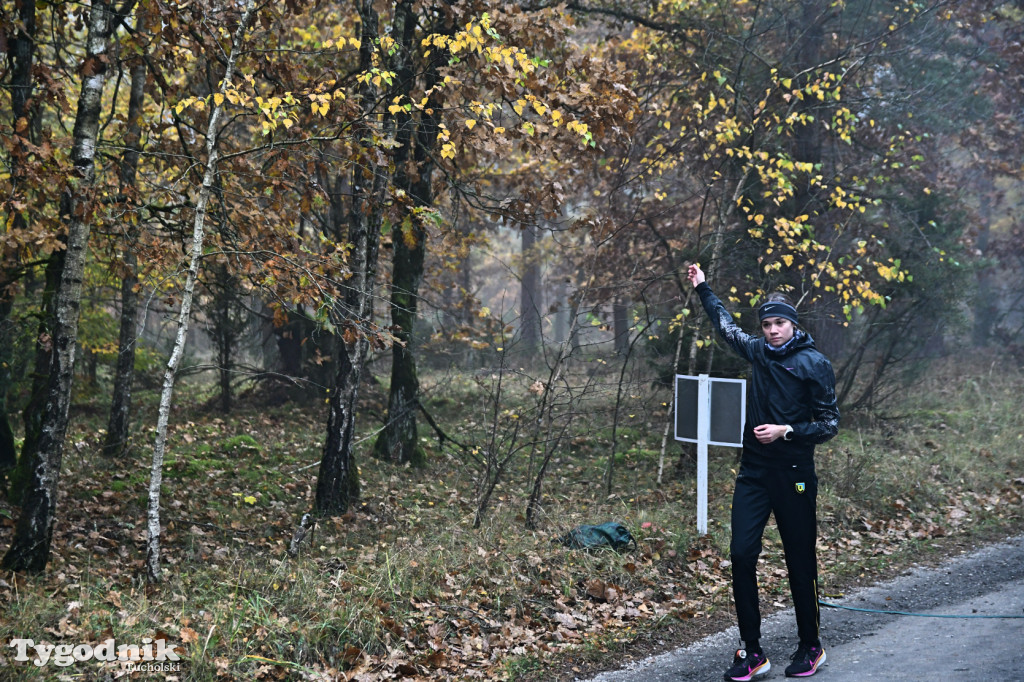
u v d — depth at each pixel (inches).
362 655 181.6
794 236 414.6
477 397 522.3
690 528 282.8
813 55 479.2
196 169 264.5
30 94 292.7
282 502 322.0
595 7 430.6
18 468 285.1
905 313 482.0
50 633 180.5
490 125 275.1
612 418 426.9
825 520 299.6
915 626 201.9
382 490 344.8
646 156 392.8
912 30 474.3
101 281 433.4
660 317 337.1
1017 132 618.2
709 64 414.9
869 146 518.9
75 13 239.0
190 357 568.7
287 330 535.8
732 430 268.8
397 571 223.6
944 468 374.0
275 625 186.5
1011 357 744.3
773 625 207.2
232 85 245.4
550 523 282.5
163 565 238.7
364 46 298.2
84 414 485.4
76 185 220.8
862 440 416.5
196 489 327.3
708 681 172.2
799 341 165.2
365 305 317.4
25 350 381.4
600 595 222.1
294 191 306.7
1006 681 150.4
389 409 401.7
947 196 541.0
